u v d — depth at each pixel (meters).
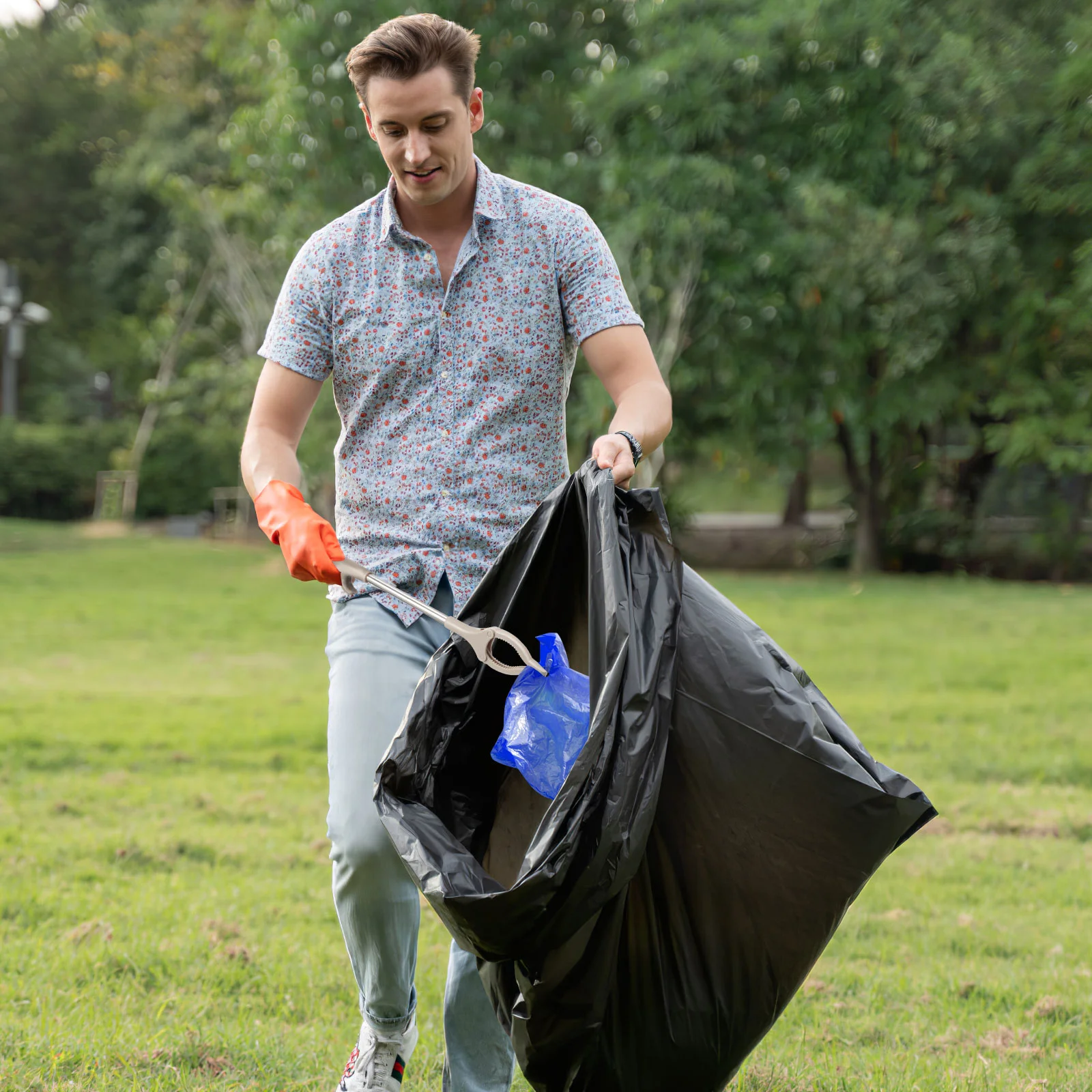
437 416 3.60
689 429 28.97
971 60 22.91
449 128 3.40
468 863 3.07
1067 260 24.89
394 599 3.60
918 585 25.98
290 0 25.12
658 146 23.92
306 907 6.14
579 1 25.84
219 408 38.25
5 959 5.27
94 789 8.77
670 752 3.15
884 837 3.09
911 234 23.38
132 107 45.84
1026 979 5.26
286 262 28.33
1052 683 13.28
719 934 3.17
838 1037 4.63
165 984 5.05
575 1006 3.02
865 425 26.66
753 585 25.58
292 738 10.56
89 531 38.28
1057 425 25.67
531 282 3.58
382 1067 3.67
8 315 42.78
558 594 3.42
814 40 23.22
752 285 24.78
